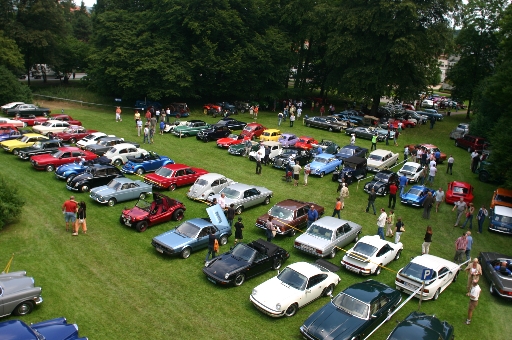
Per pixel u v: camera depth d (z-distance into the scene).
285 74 53.66
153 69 46.22
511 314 14.71
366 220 22.41
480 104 43.06
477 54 57.22
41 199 21.27
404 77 48.03
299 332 12.58
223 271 14.70
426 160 31.31
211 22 47.66
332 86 52.00
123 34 46.94
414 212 24.33
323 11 51.22
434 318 12.25
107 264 15.69
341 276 16.38
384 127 44.41
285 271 14.46
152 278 15.00
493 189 29.36
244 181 26.98
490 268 16.58
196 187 22.94
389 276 16.67
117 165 27.56
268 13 55.12
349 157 30.00
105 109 48.03
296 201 21.11
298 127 44.88
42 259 15.59
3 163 26.27
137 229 18.61
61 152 26.22
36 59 55.41
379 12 45.88
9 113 39.03
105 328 11.98
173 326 12.37
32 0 51.53
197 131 38.16
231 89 52.22
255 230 20.06
